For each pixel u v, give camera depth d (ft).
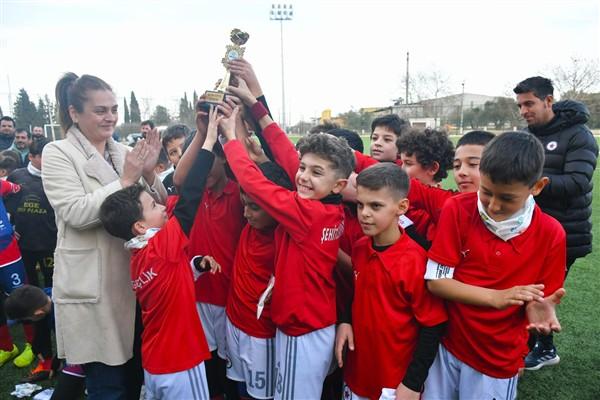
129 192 6.24
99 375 6.76
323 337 6.22
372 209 5.61
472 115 121.49
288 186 6.81
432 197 7.11
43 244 13.60
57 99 6.95
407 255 5.73
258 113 6.93
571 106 9.93
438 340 5.70
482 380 5.67
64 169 6.45
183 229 6.41
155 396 6.42
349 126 151.53
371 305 5.88
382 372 5.85
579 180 9.46
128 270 6.83
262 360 6.84
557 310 13.79
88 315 6.53
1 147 23.32
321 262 6.02
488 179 4.89
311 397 6.26
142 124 21.68
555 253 5.37
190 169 6.50
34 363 11.32
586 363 10.63
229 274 7.76
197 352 6.47
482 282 5.44
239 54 6.96
